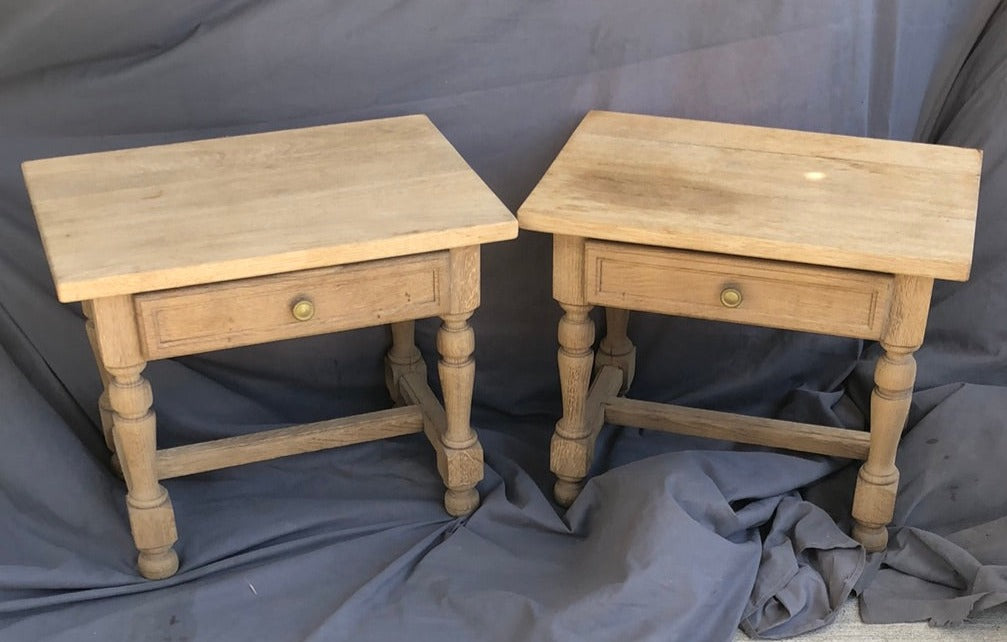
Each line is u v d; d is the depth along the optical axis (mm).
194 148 1878
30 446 1938
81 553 1899
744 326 2197
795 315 1721
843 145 1923
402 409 2014
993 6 2053
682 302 1761
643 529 1785
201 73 1932
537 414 2264
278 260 1601
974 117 2076
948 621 1780
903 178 1815
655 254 1728
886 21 2027
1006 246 2080
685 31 1998
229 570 1904
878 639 1783
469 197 1743
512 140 2070
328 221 1674
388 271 1690
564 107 2049
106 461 2104
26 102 1901
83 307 1866
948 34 2086
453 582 1844
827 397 2164
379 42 1958
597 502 1938
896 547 1902
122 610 1811
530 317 2203
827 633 1798
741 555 1835
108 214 1684
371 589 1821
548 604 1774
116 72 1905
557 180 1819
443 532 1959
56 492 1944
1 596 1825
